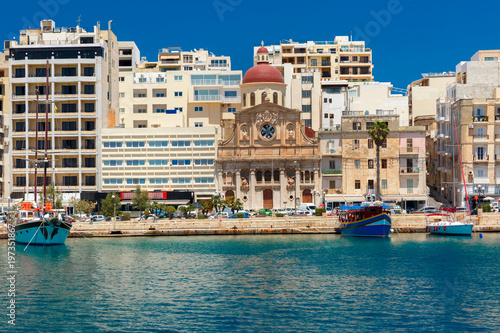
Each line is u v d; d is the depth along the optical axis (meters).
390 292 73.25
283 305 67.88
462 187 142.38
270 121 151.38
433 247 105.94
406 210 141.75
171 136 152.12
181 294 72.88
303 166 151.12
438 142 162.50
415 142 149.50
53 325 61.75
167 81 171.88
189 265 90.06
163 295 72.44
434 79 188.12
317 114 178.62
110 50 164.75
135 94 171.12
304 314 64.62
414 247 106.06
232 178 152.00
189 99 169.38
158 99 170.88
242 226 125.06
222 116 171.62
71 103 153.38
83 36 164.62
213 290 74.56
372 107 170.62
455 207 131.75
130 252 102.31
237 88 171.75
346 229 123.81
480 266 87.75
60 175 152.25
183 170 151.50
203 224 124.69
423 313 64.94
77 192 149.88
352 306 67.44
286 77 180.00
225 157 151.75
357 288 75.19
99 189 151.62
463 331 59.53
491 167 142.38
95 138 152.50
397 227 126.00
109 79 163.88
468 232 120.69
